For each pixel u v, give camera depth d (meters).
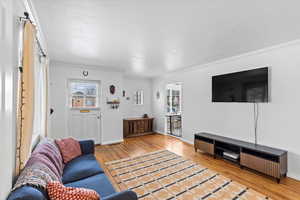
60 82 3.94
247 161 2.71
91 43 2.50
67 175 1.79
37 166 1.29
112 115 4.63
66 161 2.19
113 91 4.62
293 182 2.35
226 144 3.30
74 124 4.16
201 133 3.90
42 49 2.32
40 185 1.04
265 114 2.81
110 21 1.79
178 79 4.96
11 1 0.95
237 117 3.27
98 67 4.28
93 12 1.60
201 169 2.83
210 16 1.69
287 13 1.62
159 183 2.37
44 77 2.53
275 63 2.66
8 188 0.91
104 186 1.58
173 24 1.87
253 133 2.99
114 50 2.86
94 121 4.42
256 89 2.81
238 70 3.24
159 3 1.45
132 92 6.07
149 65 4.10
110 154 3.67
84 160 2.23
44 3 1.44
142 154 3.66
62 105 3.96
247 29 2.01
